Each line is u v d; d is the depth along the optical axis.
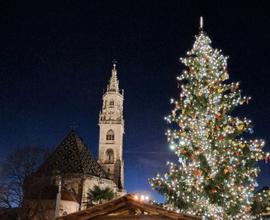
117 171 98.19
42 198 66.12
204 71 23.30
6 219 63.41
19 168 63.12
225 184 20.88
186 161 23.19
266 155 21.75
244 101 23.03
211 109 22.55
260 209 22.25
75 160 82.88
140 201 15.73
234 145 21.78
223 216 20.97
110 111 105.81
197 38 24.39
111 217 15.88
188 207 21.80
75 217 15.85
